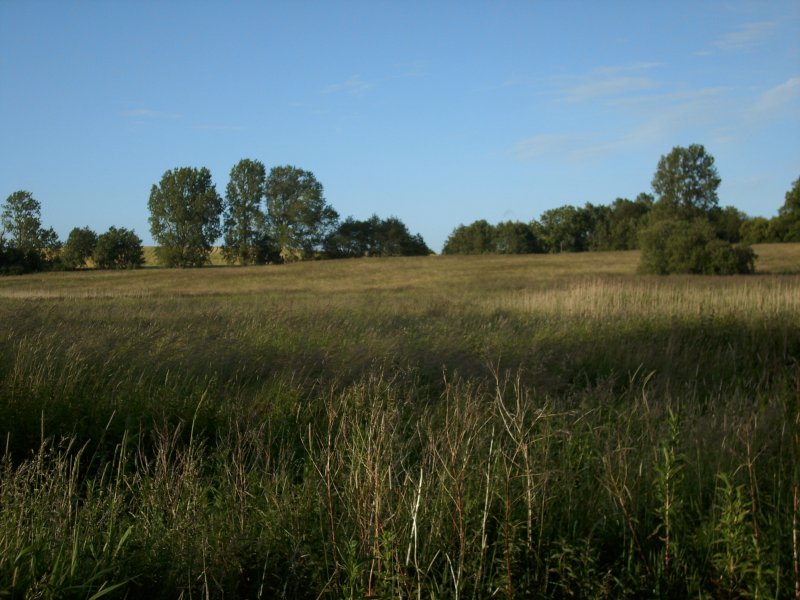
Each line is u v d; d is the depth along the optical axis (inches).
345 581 125.4
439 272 2426.2
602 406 220.1
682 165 3646.7
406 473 145.9
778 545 128.1
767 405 229.3
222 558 129.3
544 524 137.0
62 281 2459.4
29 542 131.0
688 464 161.9
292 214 3705.7
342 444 168.7
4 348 306.0
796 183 3420.3
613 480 143.2
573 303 666.8
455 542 131.0
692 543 135.3
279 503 147.8
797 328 437.7
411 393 239.3
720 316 491.8
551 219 4382.4
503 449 158.7
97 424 221.5
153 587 129.0
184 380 274.2
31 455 203.6
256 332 407.2
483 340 402.6
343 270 2637.8
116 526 145.8
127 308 682.2
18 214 3272.6
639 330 462.0
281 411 241.3
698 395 275.6
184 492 157.0
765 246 2923.2
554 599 125.3
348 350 342.6
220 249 3730.3
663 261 1829.5
